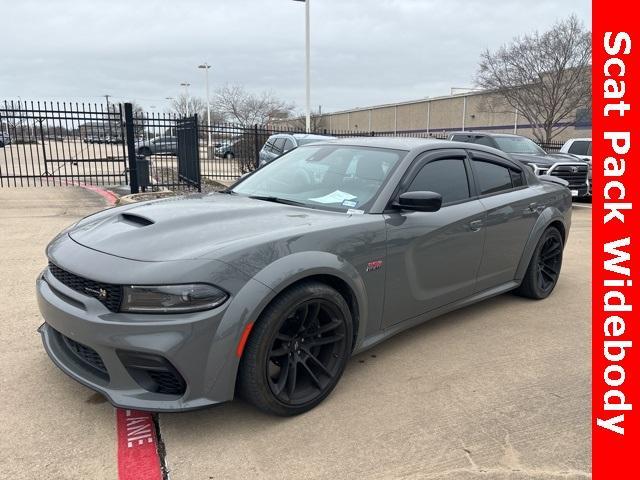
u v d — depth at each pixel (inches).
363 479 97.1
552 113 1074.1
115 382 102.7
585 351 155.8
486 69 1136.2
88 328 101.1
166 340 97.5
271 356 109.3
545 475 100.1
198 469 98.2
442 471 100.1
